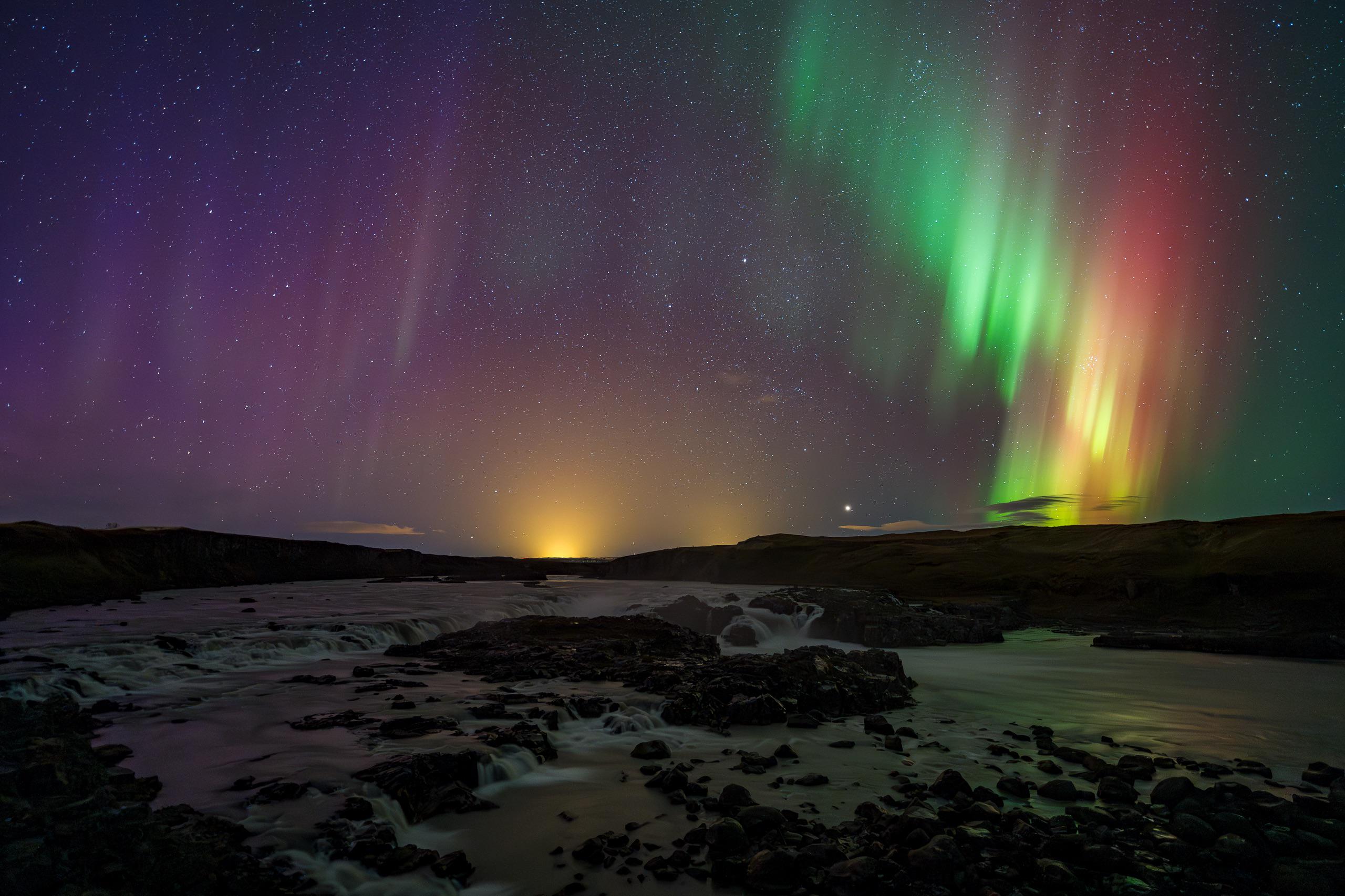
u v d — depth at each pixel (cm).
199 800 629
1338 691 1598
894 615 2808
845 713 1198
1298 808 706
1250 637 2498
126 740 839
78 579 2627
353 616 2225
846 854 575
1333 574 3341
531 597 3212
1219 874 563
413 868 530
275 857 518
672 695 1130
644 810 681
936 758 918
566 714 1034
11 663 1220
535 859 566
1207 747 1038
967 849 589
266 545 4059
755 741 963
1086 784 817
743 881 530
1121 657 2300
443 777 712
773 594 3228
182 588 3195
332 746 809
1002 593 4216
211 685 1223
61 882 426
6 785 561
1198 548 4184
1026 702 1422
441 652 1636
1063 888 527
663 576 7081
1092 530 5225
